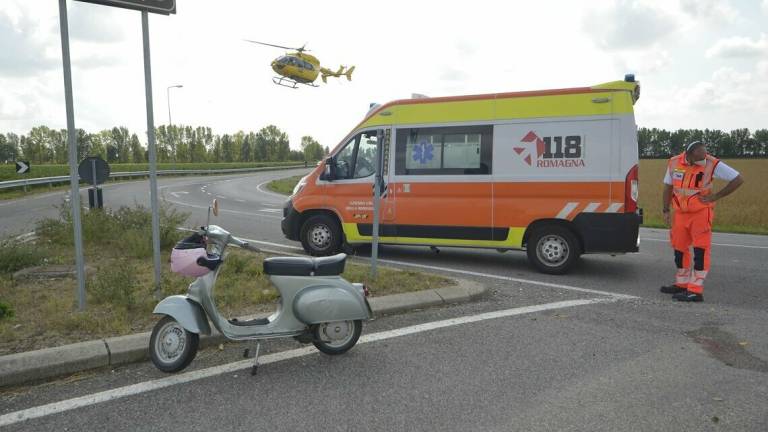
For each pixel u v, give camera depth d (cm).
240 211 1877
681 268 704
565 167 802
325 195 955
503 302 658
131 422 357
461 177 862
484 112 850
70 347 453
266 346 502
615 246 782
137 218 1045
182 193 2792
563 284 761
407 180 896
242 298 619
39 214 1655
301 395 397
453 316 596
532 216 822
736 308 639
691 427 347
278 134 12131
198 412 371
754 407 375
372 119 924
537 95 821
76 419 362
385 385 414
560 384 415
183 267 436
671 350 490
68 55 555
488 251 1041
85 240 989
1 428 350
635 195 774
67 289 661
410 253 1014
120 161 9806
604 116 783
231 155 11081
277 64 3653
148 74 620
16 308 580
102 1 565
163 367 436
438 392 402
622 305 647
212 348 496
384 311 600
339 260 475
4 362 421
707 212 666
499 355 477
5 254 764
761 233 1478
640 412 368
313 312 455
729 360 466
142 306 579
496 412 369
